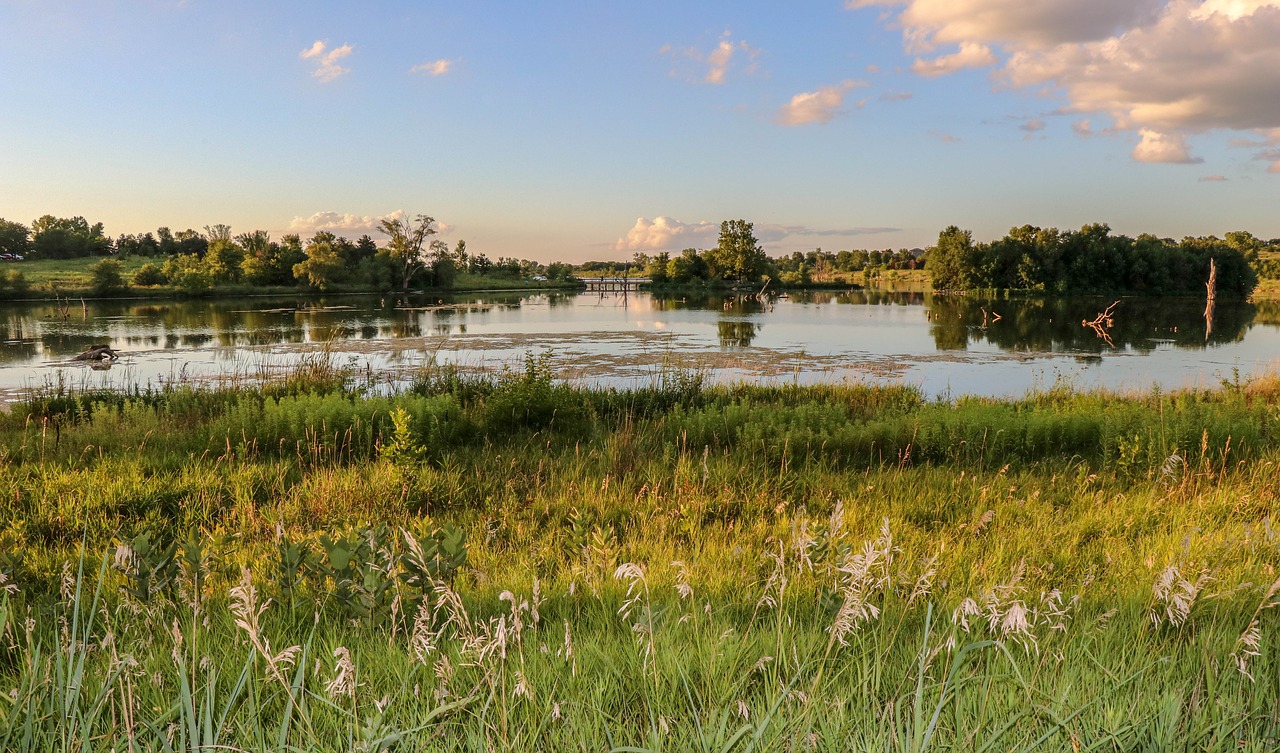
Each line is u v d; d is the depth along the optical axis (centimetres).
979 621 343
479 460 922
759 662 272
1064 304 7469
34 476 784
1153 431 940
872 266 18188
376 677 292
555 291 11169
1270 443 966
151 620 349
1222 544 496
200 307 6438
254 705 236
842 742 229
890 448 1001
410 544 355
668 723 249
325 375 1712
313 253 9375
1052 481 800
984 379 2248
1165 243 10725
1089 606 398
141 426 1127
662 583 452
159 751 224
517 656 293
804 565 433
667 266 13225
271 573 476
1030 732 232
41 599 386
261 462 899
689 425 1091
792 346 3173
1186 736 233
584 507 692
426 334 3753
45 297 7125
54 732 217
